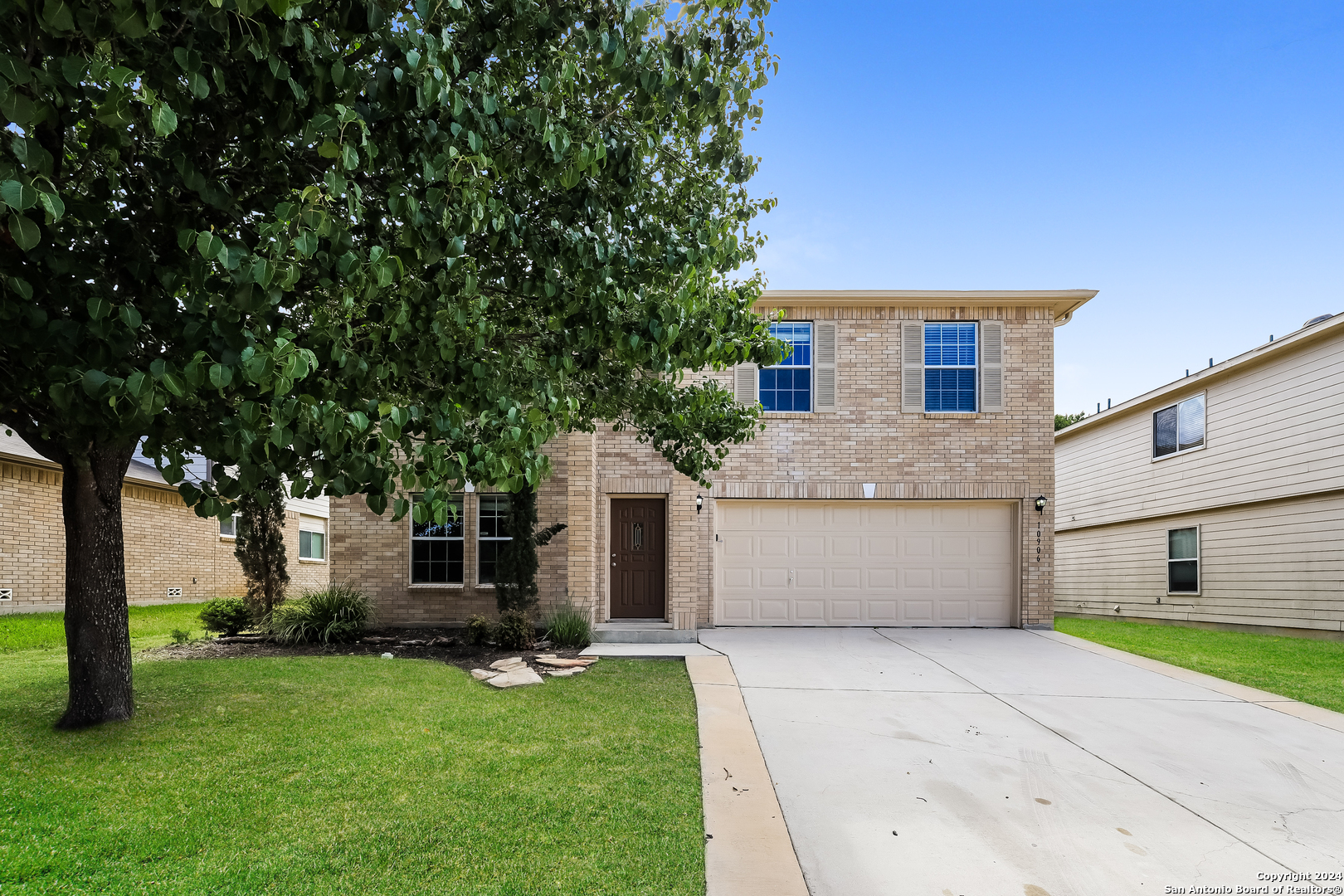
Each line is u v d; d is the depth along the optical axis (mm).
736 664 8688
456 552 11406
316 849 3410
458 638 9961
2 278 2277
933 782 4750
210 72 2654
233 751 4664
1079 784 4746
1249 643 11227
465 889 3094
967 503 12258
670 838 3674
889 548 12227
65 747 4609
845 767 5020
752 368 12266
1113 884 3420
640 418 6535
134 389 2100
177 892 2973
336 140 2604
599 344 3979
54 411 3176
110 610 5254
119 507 5418
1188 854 3748
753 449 12117
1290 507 12336
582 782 4418
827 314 12367
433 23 2959
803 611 12117
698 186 4363
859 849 3727
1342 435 11328
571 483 10875
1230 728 6125
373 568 11219
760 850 3615
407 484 2896
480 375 3299
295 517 19672
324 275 2881
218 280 2459
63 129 2727
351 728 5234
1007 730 5996
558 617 10094
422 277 3344
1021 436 12180
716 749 5266
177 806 3805
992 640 10852
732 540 12180
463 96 3227
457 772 4477
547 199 3881
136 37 2145
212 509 2676
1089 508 18344
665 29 3791
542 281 3721
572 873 3273
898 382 12281
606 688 7195
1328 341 11570
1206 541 14242
